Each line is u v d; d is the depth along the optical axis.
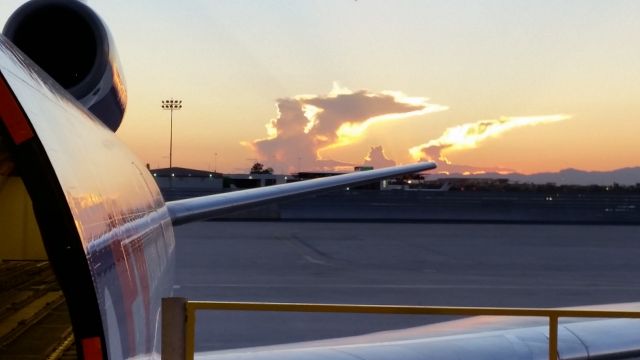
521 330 5.45
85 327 2.10
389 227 41.12
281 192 9.52
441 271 20.94
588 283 18.91
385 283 18.33
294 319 12.76
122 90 6.68
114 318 2.43
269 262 22.69
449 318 13.17
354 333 11.84
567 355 5.05
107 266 2.44
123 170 3.80
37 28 6.32
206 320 12.51
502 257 25.05
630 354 5.17
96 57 6.07
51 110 2.49
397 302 15.55
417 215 55.59
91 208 2.41
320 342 6.88
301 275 19.66
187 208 8.41
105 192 2.81
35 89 2.42
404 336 6.86
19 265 5.60
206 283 17.95
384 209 55.50
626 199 58.72
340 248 27.64
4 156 3.18
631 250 28.30
